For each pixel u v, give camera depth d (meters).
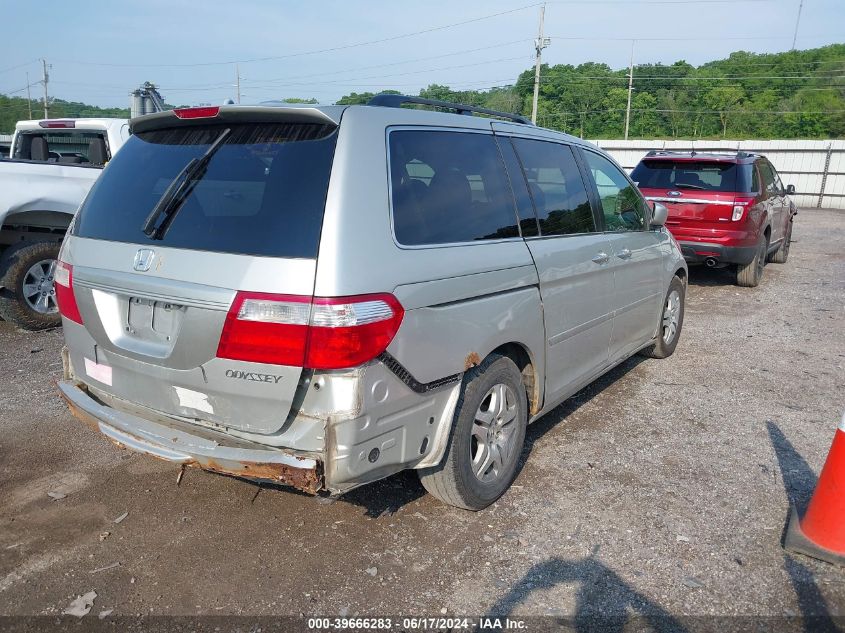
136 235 2.91
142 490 3.67
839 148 31.70
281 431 2.63
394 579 2.97
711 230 8.89
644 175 9.43
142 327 2.86
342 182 2.63
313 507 3.53
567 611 2.79
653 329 5.67
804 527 3.28
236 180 2.78
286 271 2.50
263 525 3.36
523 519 3.46
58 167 6.71
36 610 2.74
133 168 3.18
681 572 3.05
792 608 2.83
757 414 4.95
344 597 2.85
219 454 2.66
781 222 11.34
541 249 3.69
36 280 6.64
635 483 3.86
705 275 10.99
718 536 3.34
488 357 3.39
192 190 2.85
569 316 4.02
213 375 2.65
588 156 4.66
